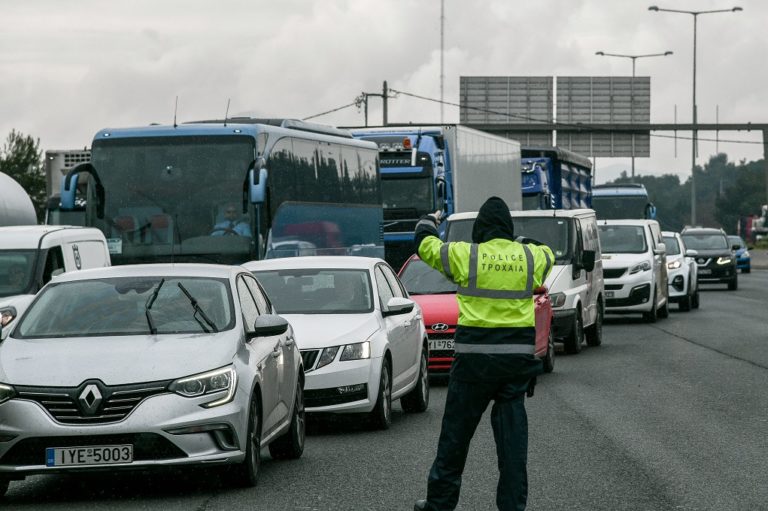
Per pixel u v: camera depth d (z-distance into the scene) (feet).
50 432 40.04
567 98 355.15
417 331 64.59
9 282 72.54
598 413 61.77
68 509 39.63
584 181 191.72
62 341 43.14
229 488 42.80
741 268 273.33
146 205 90.58
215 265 48.44
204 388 40.98
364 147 117.60
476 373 35.14
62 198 89.56
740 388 72.38
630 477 43.78
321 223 105.09
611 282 129.39
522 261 35.53
